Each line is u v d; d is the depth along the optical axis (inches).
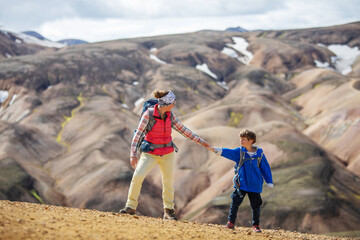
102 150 2945.4
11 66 4653.1
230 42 7775.6
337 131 3344.0
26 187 2349.9
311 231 1943.9
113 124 3405.5
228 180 2452.0
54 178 2642.7
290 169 2425.0
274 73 6510.8
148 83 5191.9
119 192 2422.5
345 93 4389.8
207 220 2063.2
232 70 6264.8
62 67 4886.8
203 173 2623.0
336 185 2333.9
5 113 3941.9
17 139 2920.8
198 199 2436.0
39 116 3686.0
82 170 2669.8
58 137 3378.4
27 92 4242.1
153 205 2388.0
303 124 3725.4
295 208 2037.4
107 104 3949.3
